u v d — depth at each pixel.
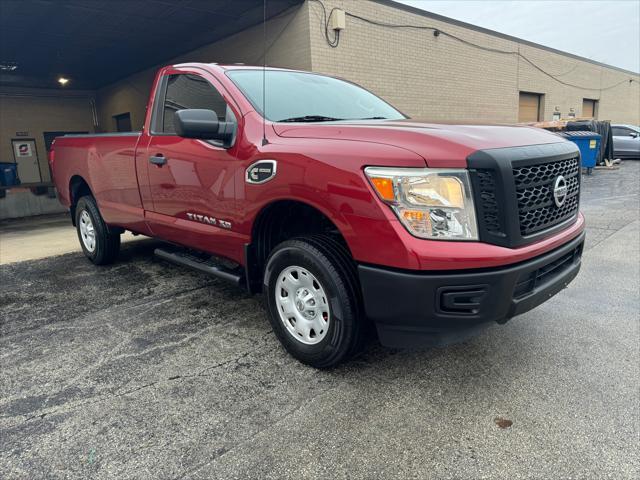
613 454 2.10
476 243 2.28
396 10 11.13
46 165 17.70
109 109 18.02
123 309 3.99
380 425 2.34
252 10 9.92
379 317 2.47
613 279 4.52
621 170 15.37
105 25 10.79
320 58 9.61
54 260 5.78
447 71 13.09
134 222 4.40
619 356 2.99
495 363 2.94
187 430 2.33
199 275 4.93
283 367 2.93
